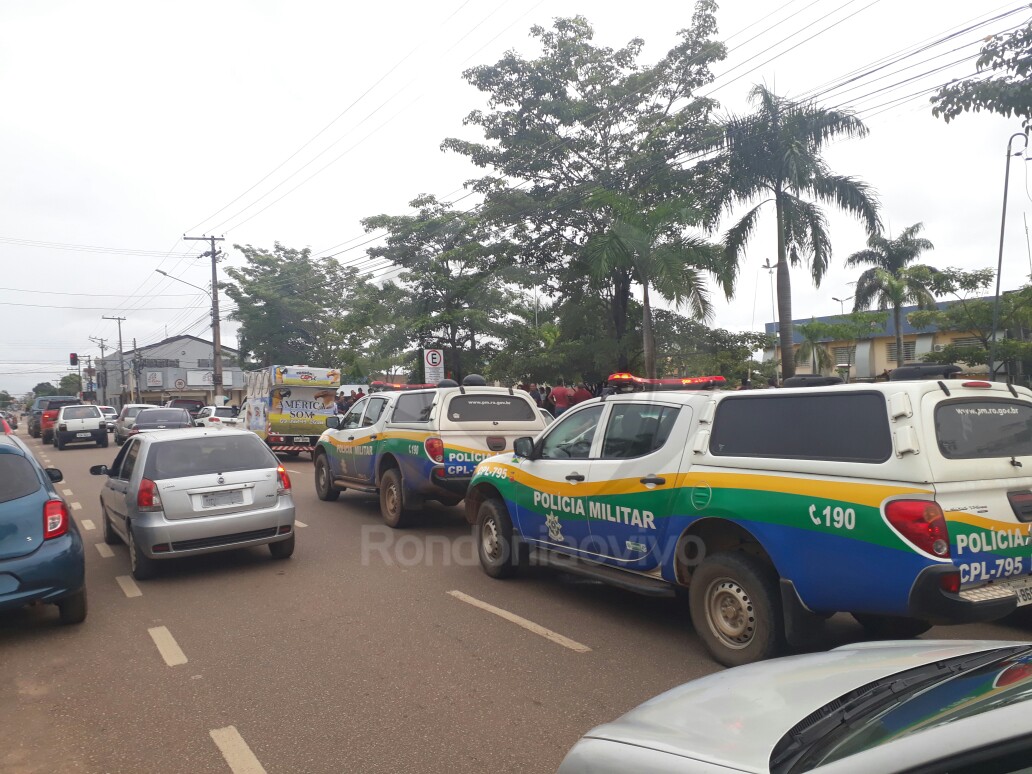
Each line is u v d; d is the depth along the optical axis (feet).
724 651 16.90
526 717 14.57
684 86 63.10
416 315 84.28
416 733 13.97
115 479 30.01
